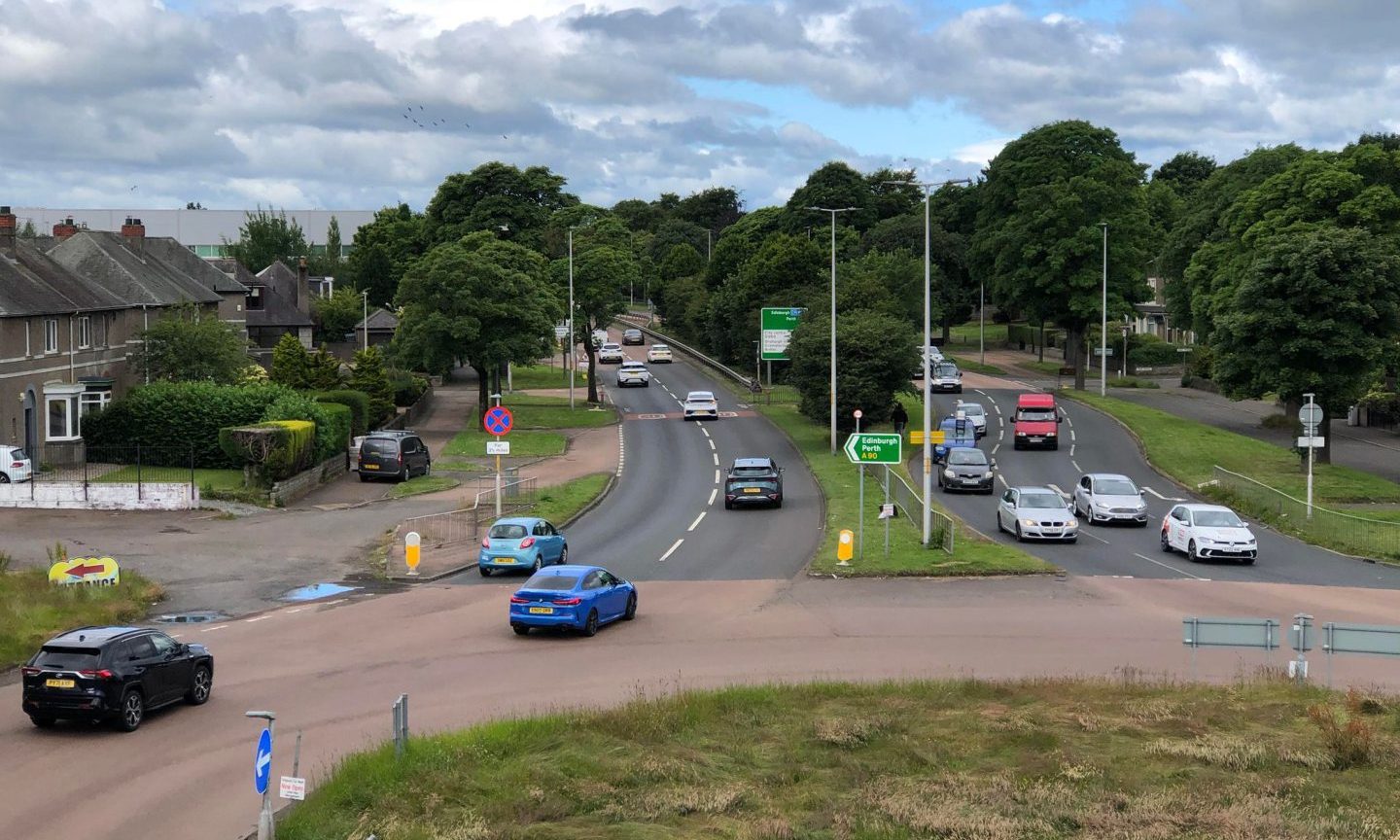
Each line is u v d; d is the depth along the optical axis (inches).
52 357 2105.1
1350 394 2222.0
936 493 2043.6
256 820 659.4
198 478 1953.7
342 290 4539.9
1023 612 1162.0
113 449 2085.4
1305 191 2701.8
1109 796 683.4
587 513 1862.7
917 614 1159.6
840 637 1075.9
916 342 2593.5
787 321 3245.6
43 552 1471.5
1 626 1058.7
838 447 2517.2
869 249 4857.3
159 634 868.6
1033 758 742.5
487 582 1360.7
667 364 4399.6
